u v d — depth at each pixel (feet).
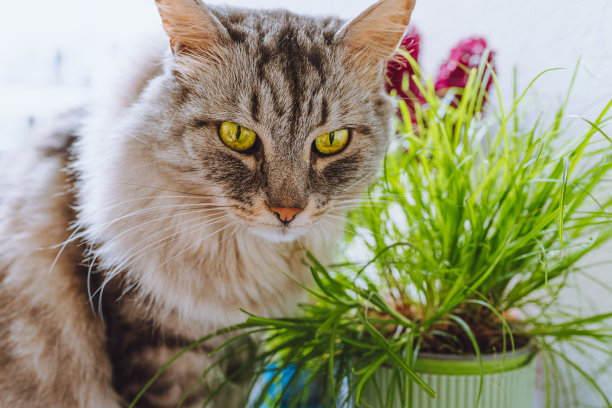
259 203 1.11
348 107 1.16
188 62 1.12
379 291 1.30
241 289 1.21
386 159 1.25
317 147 1.15
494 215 1.14
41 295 1.18
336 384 1.10
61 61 1.78
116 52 1.45
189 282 1.16
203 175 1.12
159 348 1.16
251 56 1.12
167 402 1.18
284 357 1.21
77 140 1.25
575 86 1.37
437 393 1.11
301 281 1.27
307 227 1.16
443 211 1.18
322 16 1.32
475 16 1.56
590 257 1.37
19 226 1.21
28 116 1.77
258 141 1.12
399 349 1.11
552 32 1.40
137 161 1.13
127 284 1.14
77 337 1.19
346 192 1.22
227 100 1.11
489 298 1.18
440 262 1.18
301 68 1.13
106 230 1.14
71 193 1.21
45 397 1.19
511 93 1.49
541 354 1.34
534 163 1.08
